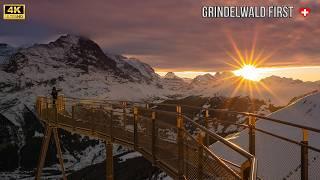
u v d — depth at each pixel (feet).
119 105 69.97
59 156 126.82
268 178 85.61
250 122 38.88
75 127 99.09
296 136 146.51
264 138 106.73
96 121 83.92
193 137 32.01
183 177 37.04
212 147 75.31
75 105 100.63
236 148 18.45
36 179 127.34
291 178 83.25
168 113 41.81
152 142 48.73
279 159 91.97
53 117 119.34
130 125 64.64
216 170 23.82
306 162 29.86
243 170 16.98
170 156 42.14
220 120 44.09
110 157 76.84
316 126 158.40
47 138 127.75
